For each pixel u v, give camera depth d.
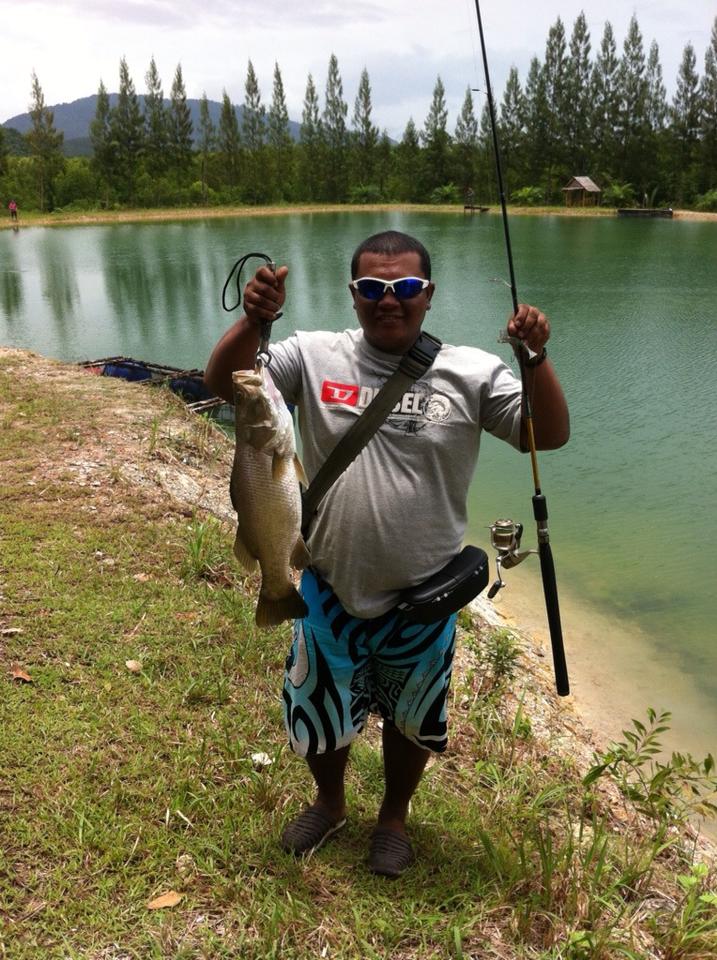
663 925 2.87
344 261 28.83
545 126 73.44
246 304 2.23
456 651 4.87
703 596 6.42
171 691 3.63
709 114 67.12
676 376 13.02
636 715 4.97
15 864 2.63
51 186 71.62
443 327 16.75
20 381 9.02
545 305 19.33
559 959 2.50
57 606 4.17
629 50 69.81
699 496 8.45
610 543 7.39
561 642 2.90
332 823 2.87
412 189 78.00
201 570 4.80
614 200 68.88
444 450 2.38
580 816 3.57
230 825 2.88
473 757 3.73
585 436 10.34
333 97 78.06
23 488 5.73
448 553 2.50
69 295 22.17
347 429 2.38
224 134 79.06
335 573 2.45
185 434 7.52
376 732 3.77
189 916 2.53
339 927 2.52
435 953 2.49
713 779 3.57
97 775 3.05
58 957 2.34
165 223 56.31
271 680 3.86
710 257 29.77
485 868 2.86
